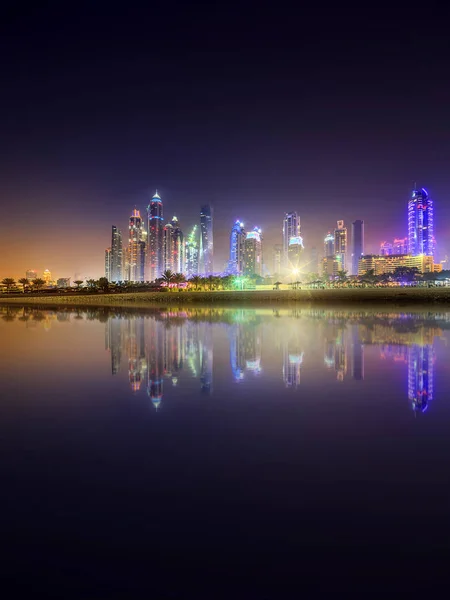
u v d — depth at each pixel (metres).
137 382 17.28
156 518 6.93
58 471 8.79
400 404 13.73
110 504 7.41
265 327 43.12
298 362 21.73
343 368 20.03
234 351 25.73
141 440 10.59
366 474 8.50
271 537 6.38
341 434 10.91
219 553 6.03
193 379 17.75
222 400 14.36
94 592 5.36
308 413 12.79
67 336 35.53
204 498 7.57
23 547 6.24
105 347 28.17
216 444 10.27
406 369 19.72
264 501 7.44
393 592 5.30
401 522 6.74
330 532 6.49
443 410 13.02
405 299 140.00
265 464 9.04
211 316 65.19
